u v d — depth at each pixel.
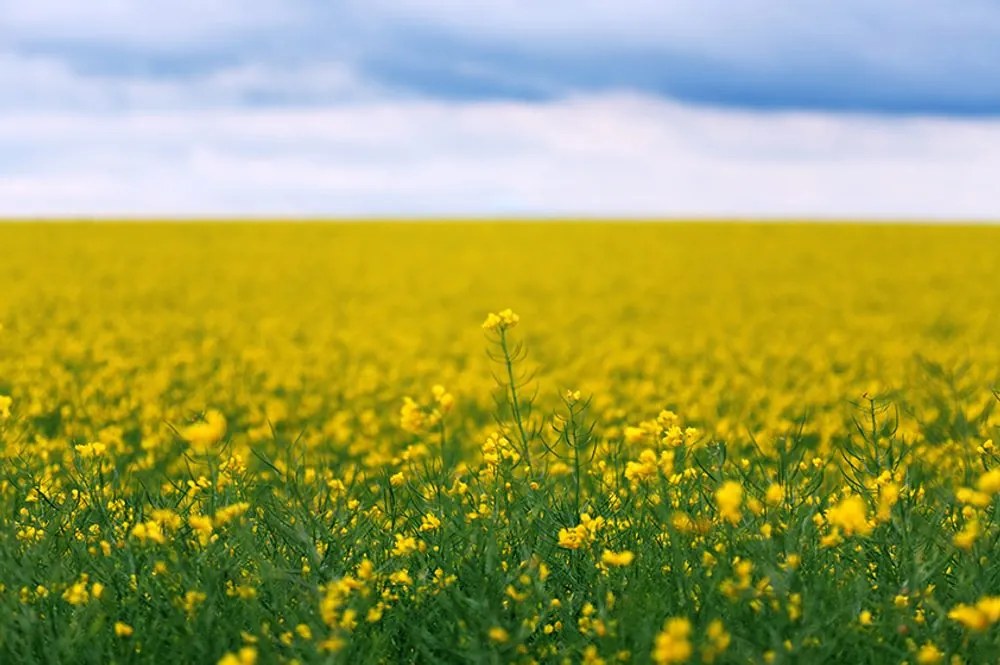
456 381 12.65
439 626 3.95
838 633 3.44
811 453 7.79
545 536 4.53
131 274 25.95
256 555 3.95
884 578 4.09
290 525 4.34
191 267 27.91
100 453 5.30
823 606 3.57
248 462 8.39
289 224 42.97
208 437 3.54
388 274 27.48
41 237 35.12
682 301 22.75
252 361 14.16
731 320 19.75
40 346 14.36
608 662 3.36
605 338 17.50
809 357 14.98
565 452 5.95
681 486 4.88
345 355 15.50
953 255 31.84
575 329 18.58
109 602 3.91
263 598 4.05
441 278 26.81
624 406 10.43
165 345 15.74
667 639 2.79
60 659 3.61
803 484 5.04
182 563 3.89
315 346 15.43
